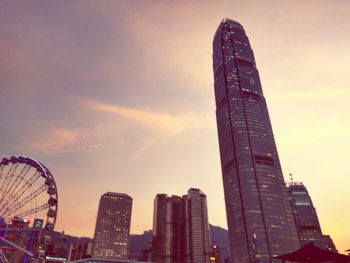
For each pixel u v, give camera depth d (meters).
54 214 57.53
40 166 57.91
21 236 57.03
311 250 26.55
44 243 54.25
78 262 50.44
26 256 53.06
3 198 55.06
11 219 54.72
